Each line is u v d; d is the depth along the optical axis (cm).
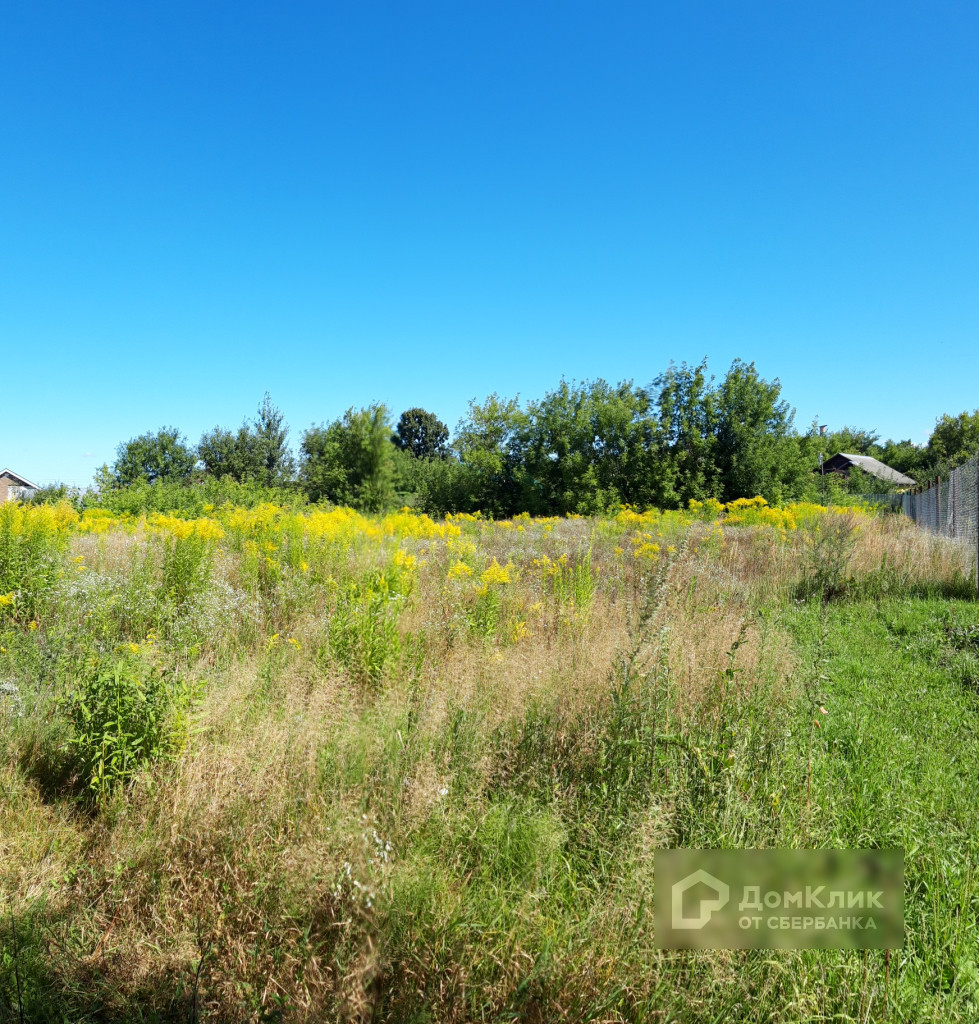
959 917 256
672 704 370
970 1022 220
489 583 608
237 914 256
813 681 426
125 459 3538
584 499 3062
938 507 1458
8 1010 221
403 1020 210
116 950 251
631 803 296
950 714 493
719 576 894
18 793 337
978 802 356
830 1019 216
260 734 352
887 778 381
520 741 358
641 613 381
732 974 217
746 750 352
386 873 239
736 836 279
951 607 805
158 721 343
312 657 479
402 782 304
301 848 261
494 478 3397
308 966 227
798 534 1175
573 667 423
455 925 234
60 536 833
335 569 706
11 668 488
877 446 6462
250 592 698
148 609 628
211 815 292
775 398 3045
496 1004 216
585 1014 211
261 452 3152
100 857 296
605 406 3197
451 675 440
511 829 278
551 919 238
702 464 2986
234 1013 223
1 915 262
